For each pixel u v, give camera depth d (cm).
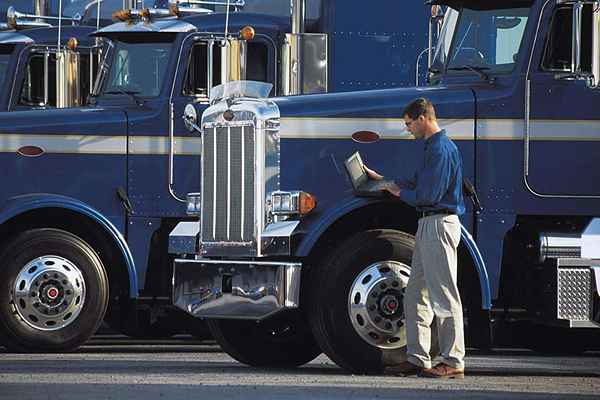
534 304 2944
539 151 2947
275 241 2847
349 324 2781
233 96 2939
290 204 2856
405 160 2995
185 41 3566
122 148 3500
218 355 3375
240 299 2839
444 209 2727
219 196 2936
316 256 2892
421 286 2753
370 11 3700
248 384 2633
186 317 3619
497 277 2945
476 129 2947
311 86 3662
